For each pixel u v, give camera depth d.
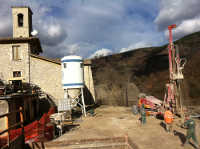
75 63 14.70
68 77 14.57
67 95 14.62
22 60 19.14
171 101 13.32
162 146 6.96
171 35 13.08
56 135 9.27
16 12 21.89
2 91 11.98
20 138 7.66
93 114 14.80
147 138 8.09
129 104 23.14
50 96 19.38
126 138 8.40
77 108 18.95
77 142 8.23
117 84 28.70
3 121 10.86
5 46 19.09
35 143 8.23
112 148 8.29
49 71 19.53
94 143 8.25
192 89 20.61
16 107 12.33
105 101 24.89
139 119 12.70
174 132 8.95
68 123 11.02
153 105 13.87
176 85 12.80
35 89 18.22
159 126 10.40
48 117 9.92
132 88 26.97
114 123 11.60
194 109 14.79
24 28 21.84
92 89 21.44
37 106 17.77
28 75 19.14
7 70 19.00
